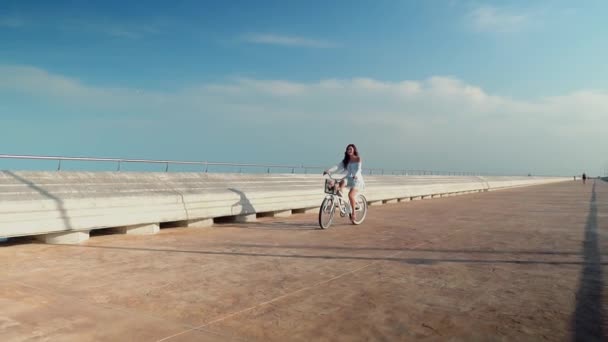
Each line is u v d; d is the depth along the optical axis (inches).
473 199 872.9
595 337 129.2
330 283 189.2
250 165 544.7
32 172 309.3
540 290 180.4
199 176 455.8
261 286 183.0
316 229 372.5
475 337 128.8
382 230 369.7
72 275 197.3
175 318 142.4
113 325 135.0
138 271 207.0
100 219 297.3
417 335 130.0
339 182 390.0
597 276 205.9
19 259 230.2
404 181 955.3
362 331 132.9
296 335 129.1
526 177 2706.7
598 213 538.9
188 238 312.5
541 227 393.7
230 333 130.1
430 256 253.3
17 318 139.6
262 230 361.7
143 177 387.2
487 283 191.6
